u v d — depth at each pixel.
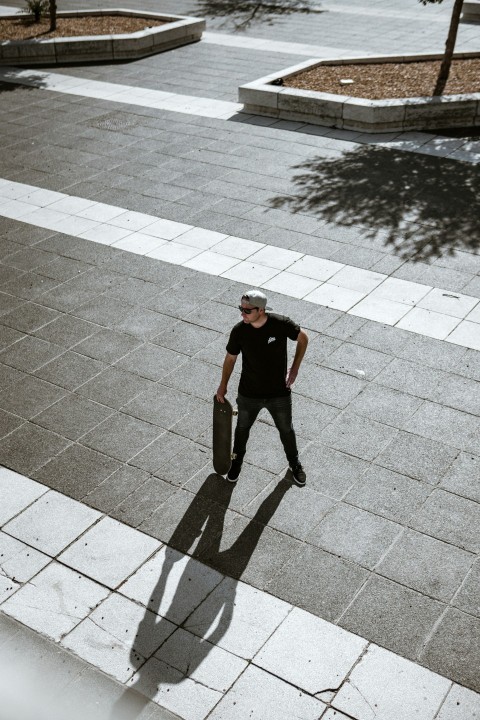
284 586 5.97
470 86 16.31
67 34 21.77
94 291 9.98
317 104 15.44
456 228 11.32
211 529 6.50
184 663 5.41
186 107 16.77
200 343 8.91
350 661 5.39
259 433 7.56
